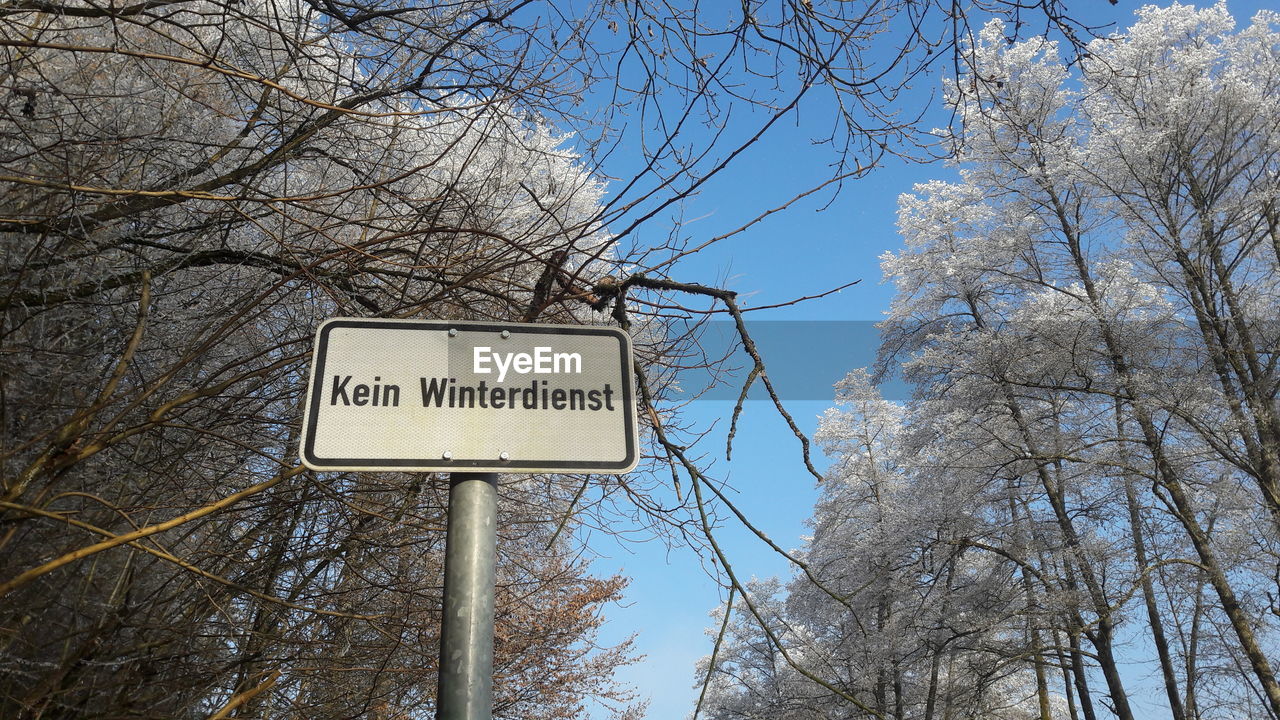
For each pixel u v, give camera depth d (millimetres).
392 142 4754
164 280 4613
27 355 4020
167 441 4488
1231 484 17016
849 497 25562
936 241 22469
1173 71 17812
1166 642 18328
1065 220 20031
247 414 4695
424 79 4770
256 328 5168
